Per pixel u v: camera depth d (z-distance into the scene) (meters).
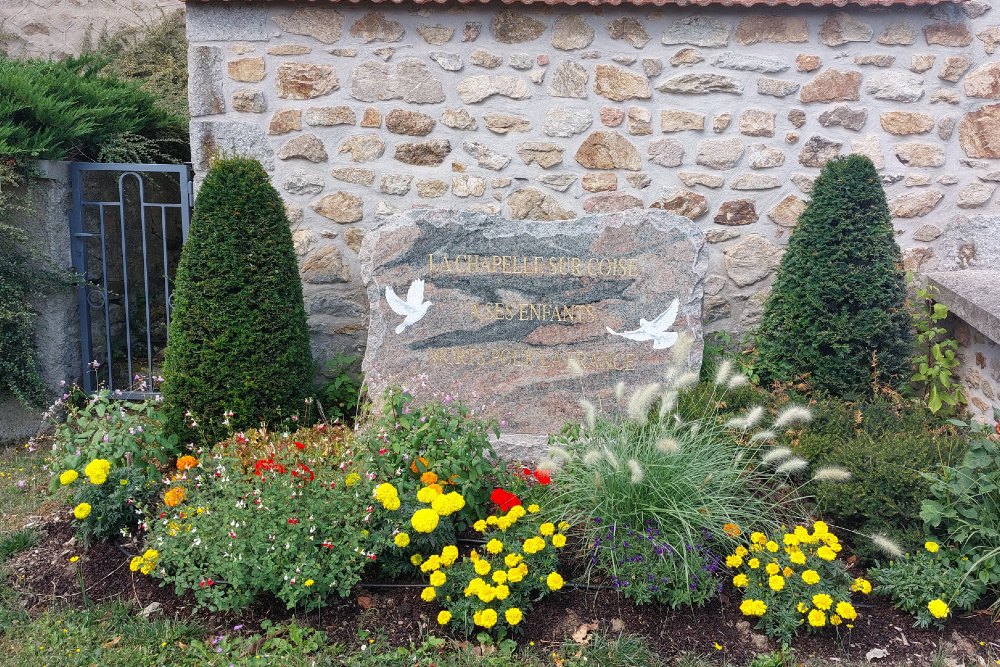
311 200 5.62
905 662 3.07
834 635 3.21
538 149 5.59
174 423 4.66
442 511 3.31
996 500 3.42
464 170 5.61
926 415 4.62
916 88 5.52
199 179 5.57
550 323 5.02
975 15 5.46
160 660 3.07
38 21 8.48
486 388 5.02
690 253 4.98
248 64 5.47
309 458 3.87
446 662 3.04
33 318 5.47
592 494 3.60
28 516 4.21
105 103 6.11
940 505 3.47
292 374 4.81
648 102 5.56
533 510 3.52
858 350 4.86
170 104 7.82
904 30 5.48
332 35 5.47
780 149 5.59
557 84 5.54
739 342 5.74
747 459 4.08
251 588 3.31
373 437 3.73
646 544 3.41
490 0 5.34
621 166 5.61
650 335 5.00
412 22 5.46
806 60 5.51
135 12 8.55
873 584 3.48
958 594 3.24
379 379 5.03
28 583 3.57
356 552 3.29
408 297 5.02
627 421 3.99
